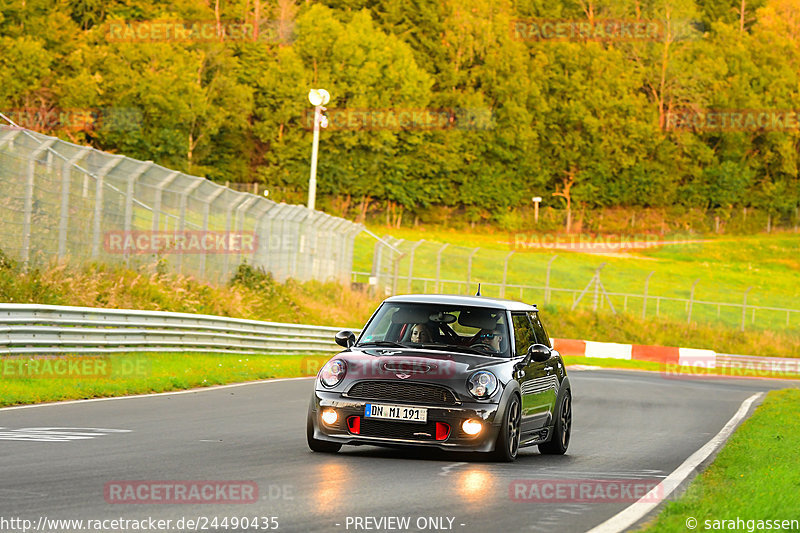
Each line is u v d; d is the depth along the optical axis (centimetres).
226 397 6544
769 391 10738
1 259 8912
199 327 9419
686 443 5097
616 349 17312
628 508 2933
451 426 3750
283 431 4694
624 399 8431
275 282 13800
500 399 3809
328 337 12338
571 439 5150
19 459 3378
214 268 12538
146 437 4222
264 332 10731
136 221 10969
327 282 16338
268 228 13875
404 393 3794
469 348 4075
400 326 4194
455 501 2906
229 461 3562
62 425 4522
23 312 7044
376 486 3127
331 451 3953
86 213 10031
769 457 4328
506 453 3850
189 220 11894
